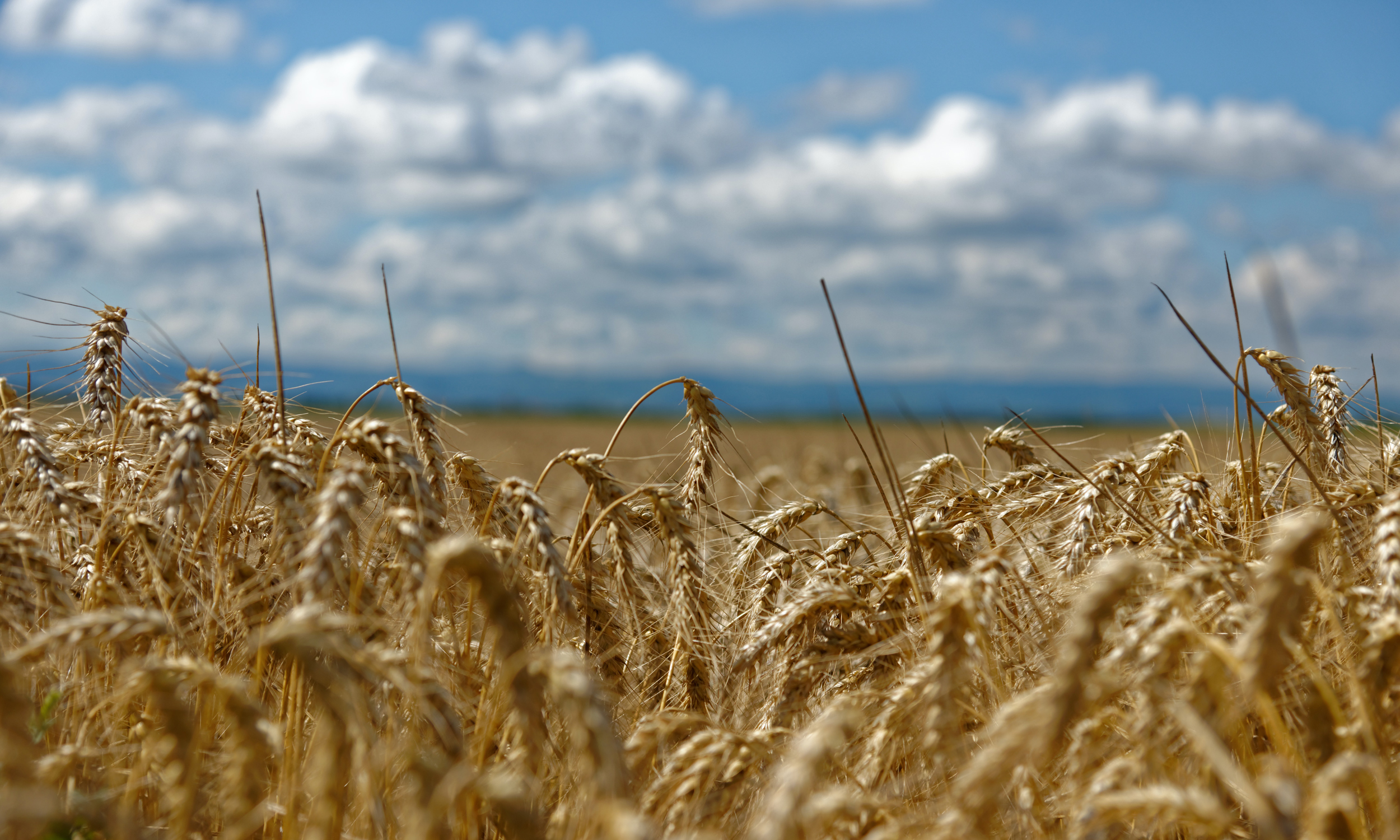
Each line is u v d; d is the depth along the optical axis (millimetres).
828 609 1343
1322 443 1405
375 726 1226
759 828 1118
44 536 1320
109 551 1313
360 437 1284
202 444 1244
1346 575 1293
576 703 1133
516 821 1140
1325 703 1194
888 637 1334
